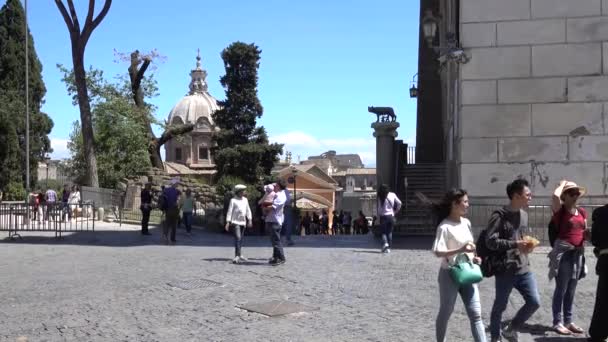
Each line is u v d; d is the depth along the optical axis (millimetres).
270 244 17844
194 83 96000
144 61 47125
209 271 12000
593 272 11148
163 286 10492
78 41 32562
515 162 15477
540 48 15375
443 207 6156
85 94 33031
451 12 19500
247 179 48531
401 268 12180
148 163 46906
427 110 35594
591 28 15141
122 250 16156
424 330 7414
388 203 14891
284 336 7262
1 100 45438
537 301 6461
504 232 6371
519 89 15484
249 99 50969
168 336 7348
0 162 44000
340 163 132625
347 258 13797
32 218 21812
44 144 49969
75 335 7465
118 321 8117
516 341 6703
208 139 88062
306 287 10203
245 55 51000
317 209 63844
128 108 46656
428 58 35562
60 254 15328
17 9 48156
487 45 15625
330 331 7453
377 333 7324
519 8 15461
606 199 15039
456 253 5957
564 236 7336
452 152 20578
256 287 10266
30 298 9695
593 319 6789
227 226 13234
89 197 29547
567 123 15250
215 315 8352
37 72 49875
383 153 22719
